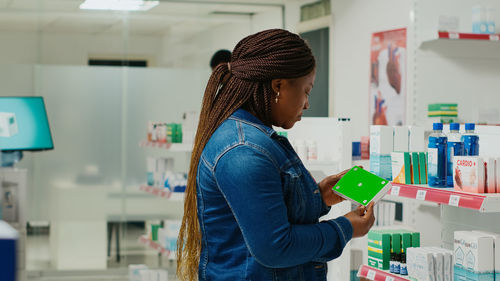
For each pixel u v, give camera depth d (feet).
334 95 20.79
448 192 7.09
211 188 5.02
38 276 22.63
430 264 7.87
